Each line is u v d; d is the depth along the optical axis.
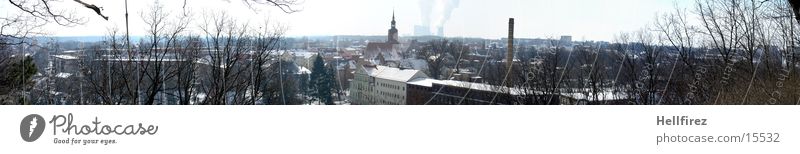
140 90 16.72
